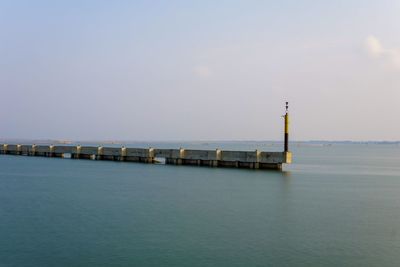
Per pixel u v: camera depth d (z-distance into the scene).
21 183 46.16
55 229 25.53
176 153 70.31
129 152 77.12
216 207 32.69
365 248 22.62
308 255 21.38
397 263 20.44
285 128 59.53
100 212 30.31
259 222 27.84
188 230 25.55
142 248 22.05
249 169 61.47
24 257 20.66
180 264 19.86
